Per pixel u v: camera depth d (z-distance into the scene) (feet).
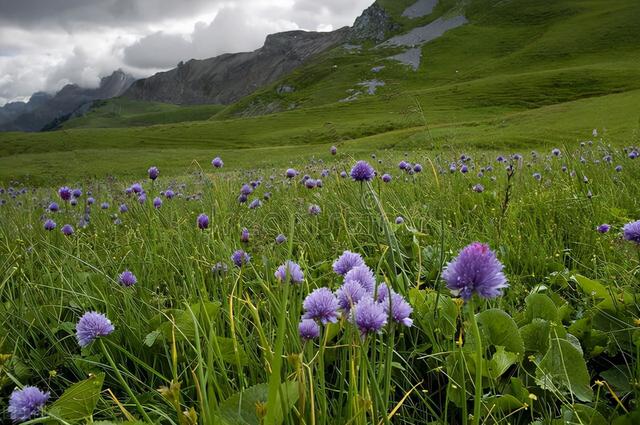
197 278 10.83
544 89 286.25
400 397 7.89
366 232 14.01
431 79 443.73
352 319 5.53
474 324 5.08
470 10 617.62
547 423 6.49
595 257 11.55
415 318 8.96
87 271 12.80
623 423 6.22
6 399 8.20
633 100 158.92
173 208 18.19
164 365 8.91
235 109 576.20
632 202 16.56
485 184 22.93
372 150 119.65
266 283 9.53
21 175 123.85
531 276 11.37
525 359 8.12
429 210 16.65
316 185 19.47
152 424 5.94
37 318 9.88
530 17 524.93
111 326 6.49
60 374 9.21
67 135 318.45
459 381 7.38
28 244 15.12
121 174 138.82
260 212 17.74
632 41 377.09
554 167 27.71
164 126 363.97
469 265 4.91
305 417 6.07
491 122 174.09
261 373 7.80
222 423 5.52
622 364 8.16
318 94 491.72
